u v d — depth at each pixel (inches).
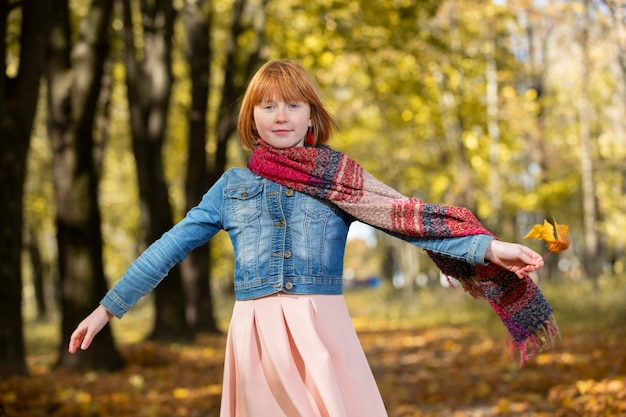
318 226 119.6
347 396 117.0
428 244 116.6
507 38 907.4
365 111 1053.8
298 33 674.8
